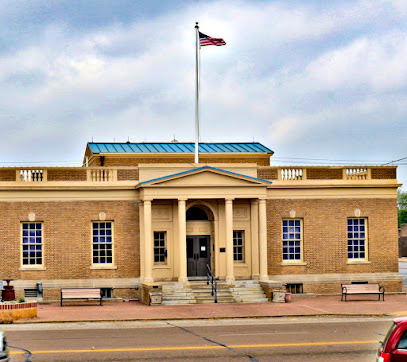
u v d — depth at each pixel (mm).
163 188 37781
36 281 37312
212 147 48844
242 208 39906
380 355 14703
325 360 20203
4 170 37562
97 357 20688
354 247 40844
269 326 27922
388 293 40500
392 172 41375
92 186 38000
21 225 37531
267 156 47781
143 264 38125
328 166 40656
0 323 28953
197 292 36812
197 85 40594
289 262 39969
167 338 24562
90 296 35062
